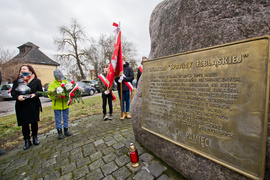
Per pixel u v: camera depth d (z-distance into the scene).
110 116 4.06
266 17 1.00
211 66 1.20
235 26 1.13
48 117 4.83
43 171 1.81
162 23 1.78
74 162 1.92
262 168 0.91
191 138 1.35
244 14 1.09
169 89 1.57
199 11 1.35
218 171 1.17
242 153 1.01
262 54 0.92
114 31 3.37
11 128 3.90
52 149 2.40
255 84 0.95
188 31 1.44
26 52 23.00
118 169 1.69
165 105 1.62
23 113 2.43
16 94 2.37
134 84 14.27
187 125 1.39
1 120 4.88
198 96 1.30
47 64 23.03
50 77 23.56
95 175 1.62
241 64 1.02
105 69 3.83
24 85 2.40
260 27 1.02
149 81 1.85
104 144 2.36
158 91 1.72
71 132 3.18
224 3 1.19
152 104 1.81
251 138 0.97
